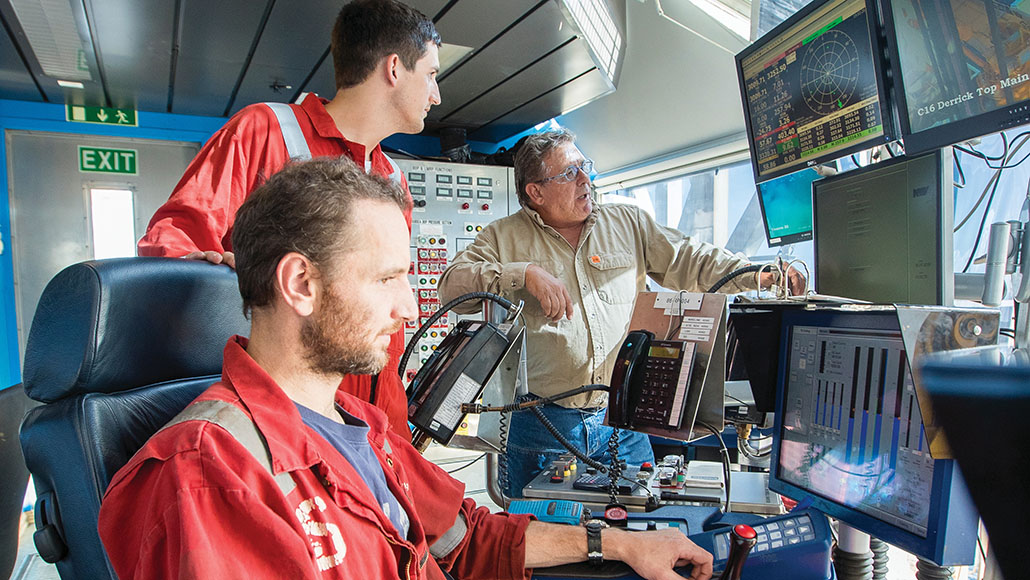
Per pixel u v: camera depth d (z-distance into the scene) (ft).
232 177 4.48
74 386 2.65
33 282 12.20
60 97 11.78
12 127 11.91
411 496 3.47
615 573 3.37
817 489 3.44
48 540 2.63
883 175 4.33
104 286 2.72
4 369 11.77
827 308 3.44
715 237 11.98
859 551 3.37
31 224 12.17
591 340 6.18
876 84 4.41
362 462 2.89
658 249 6.63
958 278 4.13
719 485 4.38
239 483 2.12
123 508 2.20
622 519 3.89
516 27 8.59
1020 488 1.93
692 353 4.12
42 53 9.29
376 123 5.11
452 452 13.39
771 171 5.89
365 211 2.54
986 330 2.42
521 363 5.56
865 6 4.38
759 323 3.98
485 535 3.56
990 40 3.46
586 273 6.32
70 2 7.50
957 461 2.14
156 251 3.75
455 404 4.27
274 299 2.52
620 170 13.61
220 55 9.50
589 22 8.80
